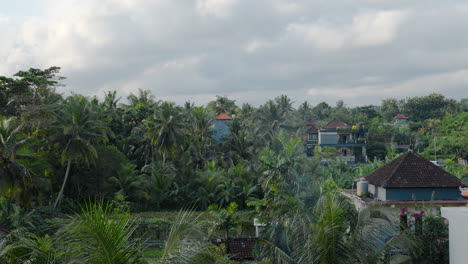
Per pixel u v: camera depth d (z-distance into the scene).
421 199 20.06
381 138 88.00
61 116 41.66
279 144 63.53
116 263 6.36
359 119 104.19
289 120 91.50
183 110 65.56
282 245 13.16
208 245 7.48
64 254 6.46
